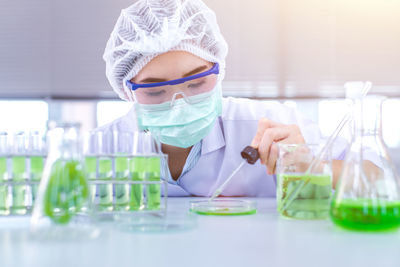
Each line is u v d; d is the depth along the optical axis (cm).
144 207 104
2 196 104
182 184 182
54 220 81
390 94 388
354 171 83
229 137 181
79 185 83
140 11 154
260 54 378
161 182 103
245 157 129
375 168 83
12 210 104
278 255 66
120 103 409
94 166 102
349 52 378
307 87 383
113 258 64
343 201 83
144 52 146
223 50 167
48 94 394
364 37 376
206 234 82
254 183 186
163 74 148
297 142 138
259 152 133
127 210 102
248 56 377
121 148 103
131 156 103
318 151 101
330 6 373
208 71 147
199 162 177
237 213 108
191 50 149
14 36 377
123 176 102
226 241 76
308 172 99
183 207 127
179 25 151
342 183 85
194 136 157
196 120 150
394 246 71
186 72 148
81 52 378
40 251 68
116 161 102
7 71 383
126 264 61
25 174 105
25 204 105
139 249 70
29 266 60
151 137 105
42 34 377
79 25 375
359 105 87
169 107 150
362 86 87
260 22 375
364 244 73
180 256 65
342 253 67
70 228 80
